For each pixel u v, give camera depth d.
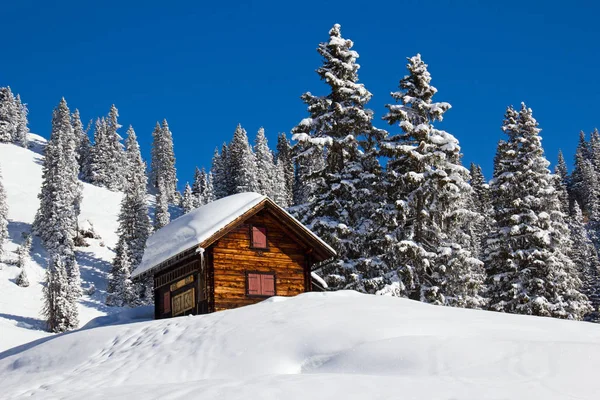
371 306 21.03
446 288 36.44
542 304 37.25
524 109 42.44
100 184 117.94
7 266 72.31
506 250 39.72
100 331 24.88
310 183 41.06
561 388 12.59
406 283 35.78
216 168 113.69
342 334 17.52
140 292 70.88
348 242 37.16
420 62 39.50
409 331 17.53
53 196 81.62
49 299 57.91
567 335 17.98
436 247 37.22
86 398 14.30
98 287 73.81
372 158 39.25
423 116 38.75
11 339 50.69
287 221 31.88
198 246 29.11
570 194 119.00
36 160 125.88
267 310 21.81
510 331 18.02
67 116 136.38
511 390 12.52
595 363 13.79
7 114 141.75
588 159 130.25
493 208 42.28
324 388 13.03
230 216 30.61
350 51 40.72
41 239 82.19
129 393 14.16
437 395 12.37
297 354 17.14
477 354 14.78
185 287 31.22
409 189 37.81
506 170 41.97
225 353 18.20
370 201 38.59
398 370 14.80
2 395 18.84
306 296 24.02
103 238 89.75
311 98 40.44
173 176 138.12
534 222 39.16
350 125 39.38
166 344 20.66
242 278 30.66
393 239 36.00
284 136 135.12
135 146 140.25
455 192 36.69
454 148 37.28
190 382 14.89
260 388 13.20
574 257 66.19
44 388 18.69
